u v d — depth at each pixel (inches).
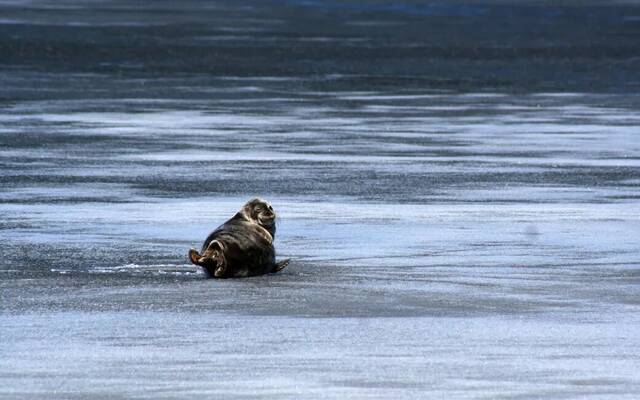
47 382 486.3
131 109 1524.4
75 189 973.8
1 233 799.1
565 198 956.6
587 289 656.4
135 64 2116.1
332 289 649.0
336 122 1423.5
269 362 514.9
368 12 3742.6
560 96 1716.3
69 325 572.1
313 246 765.3
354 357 522.6
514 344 544.1
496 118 1471.5
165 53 2324.1
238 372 500.7
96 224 832.9
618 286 663.8
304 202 927.7
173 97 1660.9
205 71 2020.2
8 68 2007.9
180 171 1069.1
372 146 1234.0
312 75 1969.7
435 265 713.6
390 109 1553.9
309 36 2795.3
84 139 1262.3
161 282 663.1
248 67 2089.1
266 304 614.9
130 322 577.6
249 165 1107.3
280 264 689.0
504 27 3164.4
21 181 1008.2
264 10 3796.8
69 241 773.9
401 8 3941.9
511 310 607.5
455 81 1905.8
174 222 843.4
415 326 574.2
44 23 3070.9
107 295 631.2
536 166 1114.7
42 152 1170.6
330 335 557.0
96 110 1507.1
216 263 669.9
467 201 937.5
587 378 495.5
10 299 621.3
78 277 673.6
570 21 3408.0
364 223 844.0
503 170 1090.7
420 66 2138.3
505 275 689.0
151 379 491.2
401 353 529.0
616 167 1112.2
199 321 580.4
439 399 467.8
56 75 1915.6
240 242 675.4
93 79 1870.1
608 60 2284.7
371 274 687.7
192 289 645.3
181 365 510.0
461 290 650.2
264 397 469.7
